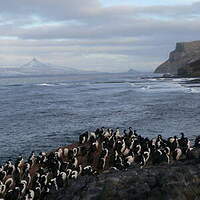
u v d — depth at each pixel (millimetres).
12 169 32312
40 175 30078
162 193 16172
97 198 17297
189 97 112938
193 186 16297
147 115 79312
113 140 37094
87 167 30375
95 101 114250
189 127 63406
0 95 148125
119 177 18281
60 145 52781
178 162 20219
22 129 67250
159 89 151125
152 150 33812
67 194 18656
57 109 96375
